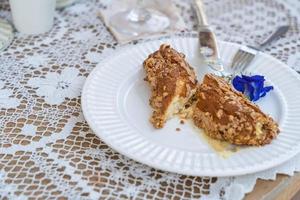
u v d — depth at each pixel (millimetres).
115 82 510
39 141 461
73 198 407
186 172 406
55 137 466
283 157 423
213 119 444
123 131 448
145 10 659
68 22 640
